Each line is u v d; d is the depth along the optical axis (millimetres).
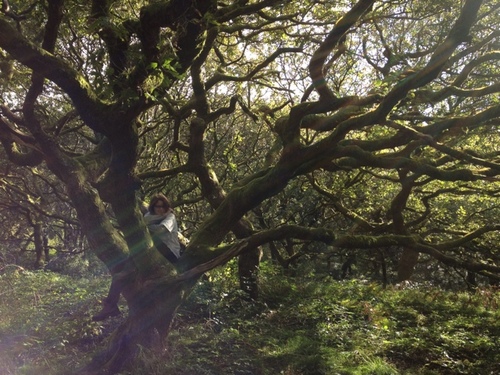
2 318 8500
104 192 6461
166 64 4984
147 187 15477
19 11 7977
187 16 5344
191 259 6988
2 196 20500
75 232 24625
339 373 6371
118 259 6383
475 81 11312
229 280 10414
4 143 8609
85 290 10453
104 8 5535
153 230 6988
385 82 6820
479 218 17453
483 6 10734
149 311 6418
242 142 17984
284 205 17609
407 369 6797
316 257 20234
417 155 12086
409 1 10359
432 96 8648
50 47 5945
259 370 6398
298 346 7180
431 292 11773
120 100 5613
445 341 7766
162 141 17547
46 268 19828
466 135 10656
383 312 9469
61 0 5578
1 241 24469
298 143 7047
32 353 6938
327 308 9203
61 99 14672
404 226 13789
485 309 10445
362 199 17656
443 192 14336
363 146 7824
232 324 8117
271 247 18109
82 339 7531
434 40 11484
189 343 7043
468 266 9266
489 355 7348
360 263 23844
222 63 11734
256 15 10781
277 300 10117
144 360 6148
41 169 21578
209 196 10414
